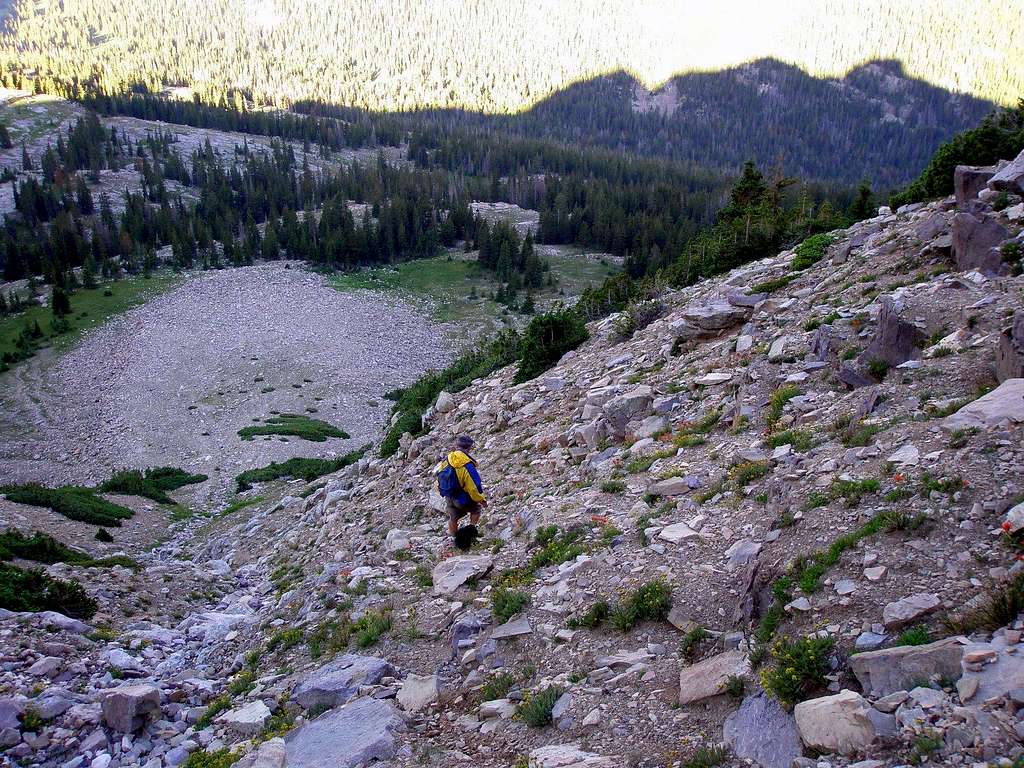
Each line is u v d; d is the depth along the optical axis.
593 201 179.50
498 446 18.00
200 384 81.56
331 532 18.22
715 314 17.86
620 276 34.19
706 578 7.82
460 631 8.90
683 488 10.40
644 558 8.73
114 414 73.94
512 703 7.18
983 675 4.75
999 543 6.00
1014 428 7.27
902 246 16.52
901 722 4.70
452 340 108.62
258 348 93.62
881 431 8.79
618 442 14.22
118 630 12.62
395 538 13.90
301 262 148.50
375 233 153.88
